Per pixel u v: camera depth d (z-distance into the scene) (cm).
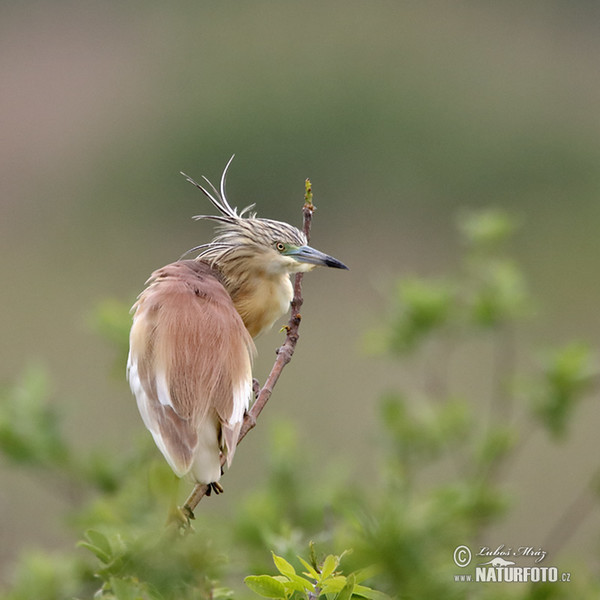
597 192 4719
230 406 1227
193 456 1185
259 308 1529
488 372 3072
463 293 1967
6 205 4456
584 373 1828
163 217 4528
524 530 2455
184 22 5288
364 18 5278
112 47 5197
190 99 4894
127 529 1219
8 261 4003
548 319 3562
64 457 1764
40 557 1553
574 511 2452
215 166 4706
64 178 4606
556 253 4231
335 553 1286
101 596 1034
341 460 1822
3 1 5303
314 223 4497
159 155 4691
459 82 5025
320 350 3241
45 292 3719
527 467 2702
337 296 3634
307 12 5256
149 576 1012
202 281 1357
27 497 2311
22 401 1777
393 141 4800
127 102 4922
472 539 1678
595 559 1702
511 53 5197
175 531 1046
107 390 2955
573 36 5331
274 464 1750
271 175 4716
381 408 1889
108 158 4691
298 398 2986
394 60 5034
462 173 4756
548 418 1848
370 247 4259
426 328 1928
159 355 1244
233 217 1548
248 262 1515
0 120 4847
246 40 5125
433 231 4428
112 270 3988
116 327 1822
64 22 5309
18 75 5075
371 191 4709
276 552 1266
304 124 4762
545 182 4784
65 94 4981
